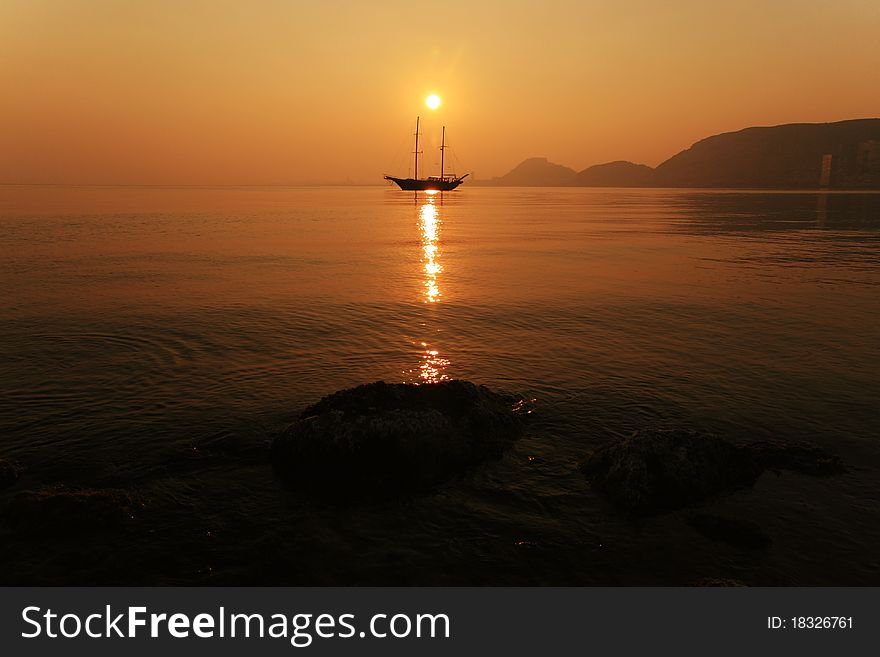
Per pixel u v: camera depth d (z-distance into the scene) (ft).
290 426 37.65
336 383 51.13
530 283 106.11
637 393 49.34
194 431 40.88
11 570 26.84
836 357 59.47
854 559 28.12
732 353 60.90
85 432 40.27
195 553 28.37
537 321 75.46
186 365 55.42
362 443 35.68
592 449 39.60
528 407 46.34
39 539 28.73
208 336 66.03
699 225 266.36
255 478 35.32
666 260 141.08
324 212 382.63
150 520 30.73
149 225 240.32
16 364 54.54
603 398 48.21
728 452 35.81
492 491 34.37
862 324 73.82
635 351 61.67
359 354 59.98
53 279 103.09
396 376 53.21
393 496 33.71
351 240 192.85
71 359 56.49
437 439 36.65
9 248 150.10
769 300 90.07
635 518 31.58
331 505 32.73
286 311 79.87
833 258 143.54
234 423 42.29
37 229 208.74
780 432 41.88
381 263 133.69
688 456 34.35
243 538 29.63
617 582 26.84
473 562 28.17
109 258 134.10
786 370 55.26
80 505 30.66
